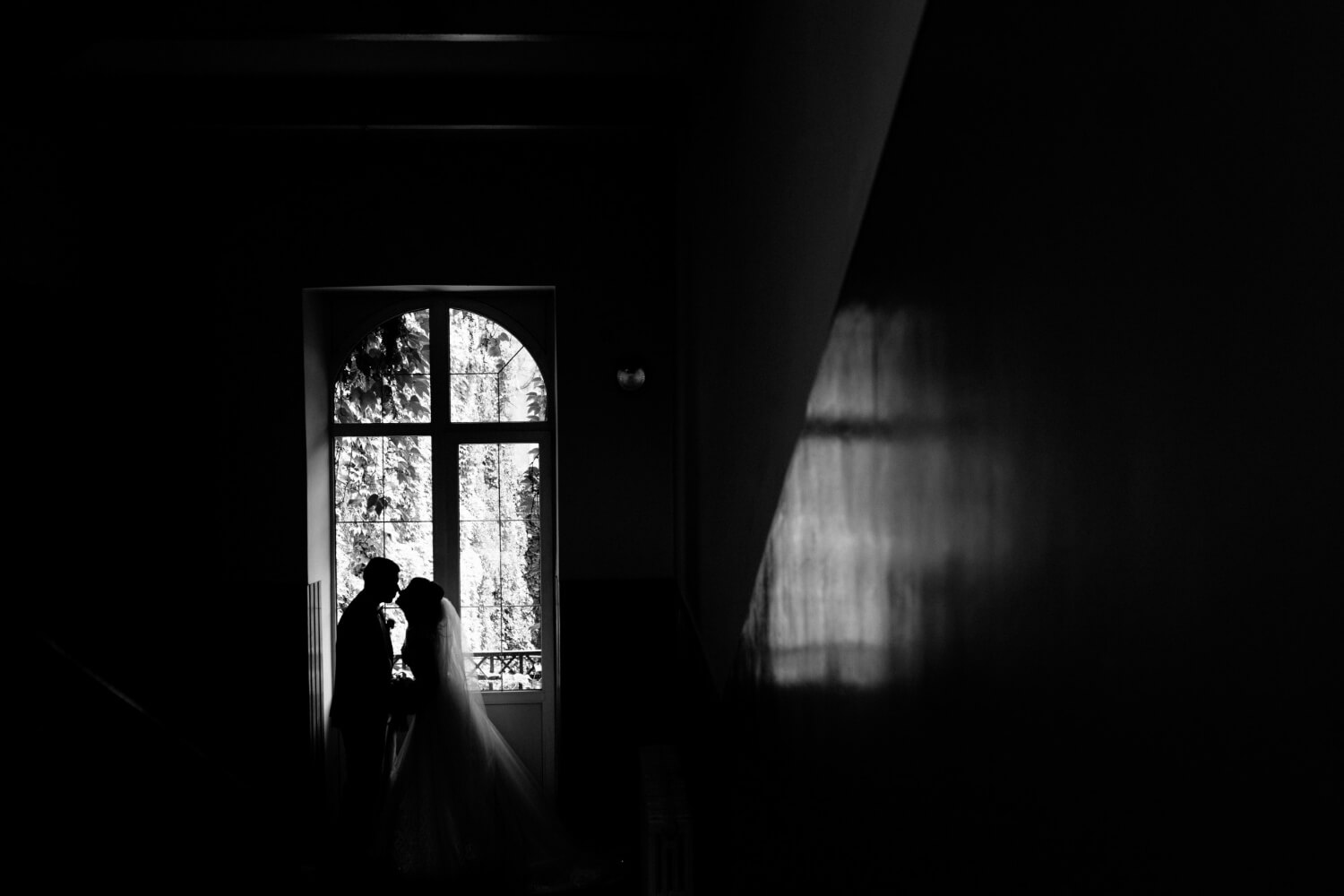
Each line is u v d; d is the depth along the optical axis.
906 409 1.21
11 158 5.14
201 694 5.92
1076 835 0.75
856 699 1.49
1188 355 0.59
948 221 1.04
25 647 3.44
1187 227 0.59
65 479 5.66
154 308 5.92
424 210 6.11
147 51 4.71
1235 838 0.55
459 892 5.20
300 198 6.06
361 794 5.63
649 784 4.89
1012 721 0.87
